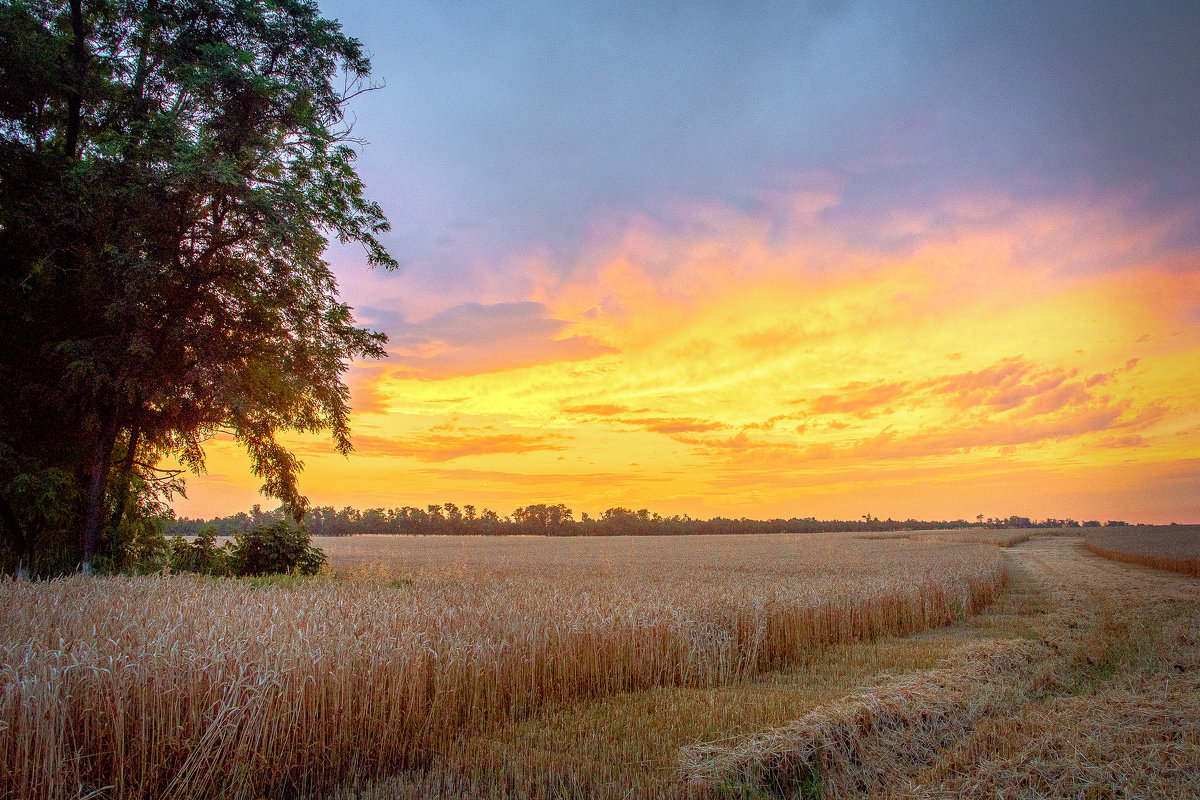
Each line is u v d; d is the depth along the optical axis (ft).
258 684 18.75
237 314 63.98
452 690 23.57
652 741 22.54
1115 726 23.36
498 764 20.44
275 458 71.56
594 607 33.35
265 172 62.69
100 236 58.29
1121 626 48.06
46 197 57.52
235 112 60.59
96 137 63.16
